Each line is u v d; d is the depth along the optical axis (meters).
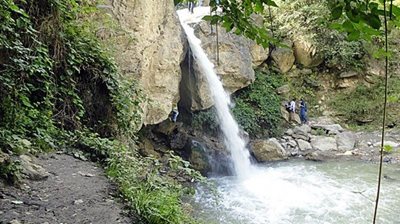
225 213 8.26
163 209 4.43
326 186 10.38
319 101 17.62
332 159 13.29
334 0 1.71
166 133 11.97
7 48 5.05
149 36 8.45
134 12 7.91
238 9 2.57
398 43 16.94
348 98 17.48
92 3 6.98
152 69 8.97
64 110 6.33
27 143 5.14
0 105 5.12
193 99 12.33
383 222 7.97
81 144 6.03
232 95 15.20
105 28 7.23
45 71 5.50
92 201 4.18
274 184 10.66
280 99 16.66
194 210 8.24
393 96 2.84
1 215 3.44
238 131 14.02
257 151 13.52
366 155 13.48
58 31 6.11
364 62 17.50
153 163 7.02
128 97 6.95
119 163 5.41
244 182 10.90
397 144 14.15
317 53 17.50
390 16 1.60
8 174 4.15
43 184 4.42
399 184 10.48
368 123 16.75
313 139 14.70
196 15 14.83
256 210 8.54
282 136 15.12
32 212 3.64
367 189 10.06
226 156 12.37
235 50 14.11
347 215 8.32
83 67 6.57
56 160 5.38
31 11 5.80
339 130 15.55
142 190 4.66
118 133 6.99
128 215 4.05
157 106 9.00
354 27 1.70
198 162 11.61
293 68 17.72
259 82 16.25
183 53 11.55
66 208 3.89
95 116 6.86
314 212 8.48
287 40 17.31
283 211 8.53
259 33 2.63
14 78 5.25
